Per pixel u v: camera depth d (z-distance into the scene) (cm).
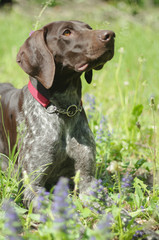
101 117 779
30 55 504
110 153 666
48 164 517
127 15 2053
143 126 793
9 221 329
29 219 399
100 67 535
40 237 353
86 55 493
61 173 555
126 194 503
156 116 855
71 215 359
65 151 534
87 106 795
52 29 516
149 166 615
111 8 2075
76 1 2075
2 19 1953
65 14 1823
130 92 933
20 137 543
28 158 521
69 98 528
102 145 669
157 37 1600
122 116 827
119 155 670
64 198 326
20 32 1550
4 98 614
